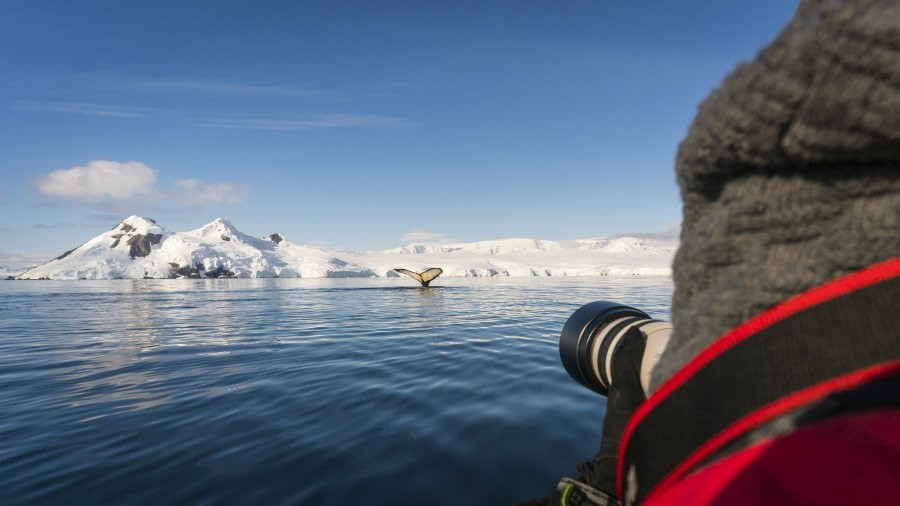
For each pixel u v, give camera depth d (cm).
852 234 49
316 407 566
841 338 46
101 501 350
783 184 53
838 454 42
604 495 96
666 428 61
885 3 39
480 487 357
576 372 141
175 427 509
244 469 394
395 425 495
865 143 41
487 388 645
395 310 2053
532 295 3127
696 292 69
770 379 49
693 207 71
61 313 2142
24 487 376
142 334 1337
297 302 2697
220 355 961
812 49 41
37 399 650
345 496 345
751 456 48
